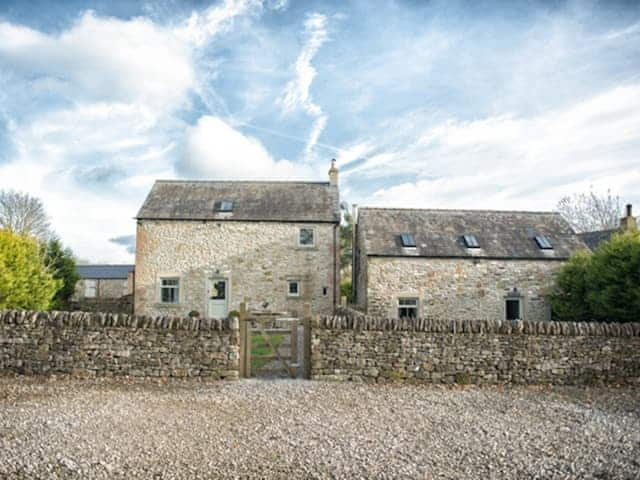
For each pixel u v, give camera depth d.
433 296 19.17
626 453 5.07
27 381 8.23
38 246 15.80
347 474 4.36
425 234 20.34
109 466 4.41
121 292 41.91
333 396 7.53
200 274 20.75
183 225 20.92
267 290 20.84
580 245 20.14
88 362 8.62
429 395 7.80
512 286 19.28
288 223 21.16
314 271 21.03
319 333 8.80
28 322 8.66
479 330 8.95
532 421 6.31
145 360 8.63
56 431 5.39
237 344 8.72
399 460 4.75
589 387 8.73
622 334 9.05
